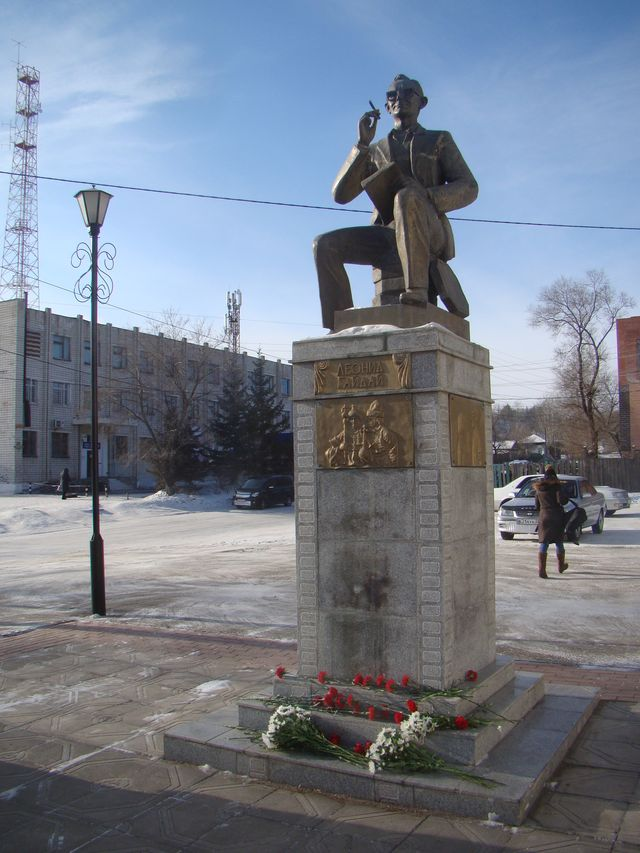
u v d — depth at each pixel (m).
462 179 5.37
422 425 4.44
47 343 45.03
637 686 6.02
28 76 53.12
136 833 3.66
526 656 7.13
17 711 5.64
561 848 3.35
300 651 4.73
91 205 10.34
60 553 18.67
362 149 5.48
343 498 4.64
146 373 44.75
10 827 3.77
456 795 3.69
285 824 3.69
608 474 33.69
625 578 11.77
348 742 4.26
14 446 42.91
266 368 59.31
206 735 4.56
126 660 7.17
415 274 4.90
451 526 4.49
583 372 41.53
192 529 25.20
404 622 4.42
